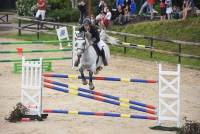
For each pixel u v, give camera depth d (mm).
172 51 36938
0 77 28547
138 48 36875
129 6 46938
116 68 32062
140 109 19500
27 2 56156
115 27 44125
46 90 25266
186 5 42781
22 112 19750
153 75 29922
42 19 49219
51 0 57094
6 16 58625
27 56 35969
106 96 19734
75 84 26875
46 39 43250
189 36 38531
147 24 42156
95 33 21406
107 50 22312
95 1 54656
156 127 18859
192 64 34219
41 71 19703
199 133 17828
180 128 18469
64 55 36938
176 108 19328
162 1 45500
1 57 35438
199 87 27219
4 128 18562
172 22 41094
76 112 19594
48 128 18641
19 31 45969
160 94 18828
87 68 20969
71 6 58844
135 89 26234
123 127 19125
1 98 23406
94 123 19625
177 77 18656
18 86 26172
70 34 42969
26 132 18062
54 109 20703
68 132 18156
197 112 21719
